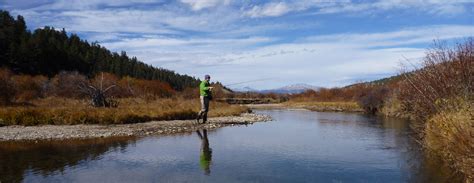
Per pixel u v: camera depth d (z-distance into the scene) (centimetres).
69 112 2039
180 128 1905
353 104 4438
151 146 1336
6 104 3069
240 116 2862
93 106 2745
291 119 2702
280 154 1180
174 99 4012
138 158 1116
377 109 3497
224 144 1384
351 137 1573
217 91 7344
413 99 1497
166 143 1411
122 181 866
